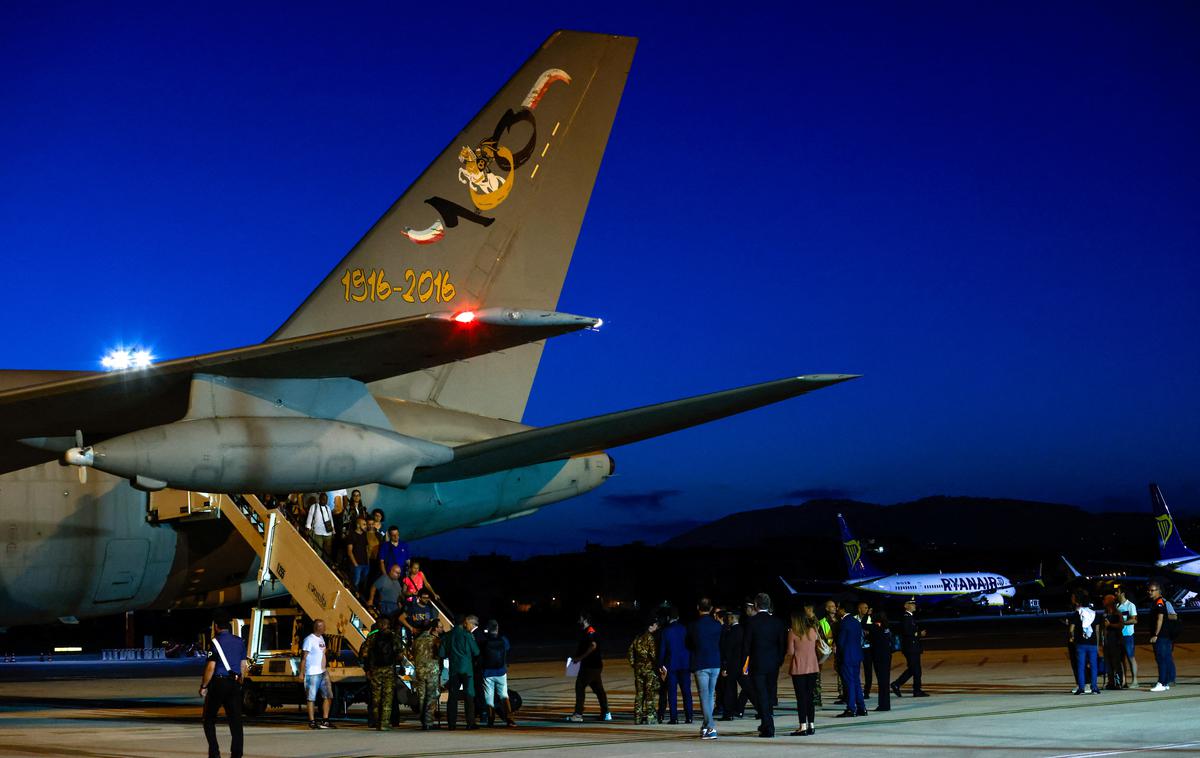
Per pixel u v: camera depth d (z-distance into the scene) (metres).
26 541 17.05
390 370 14.20
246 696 19.00
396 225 18.28
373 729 16.16
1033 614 99.19
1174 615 19.86
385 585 17.36
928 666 31.69
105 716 19.94
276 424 14.02
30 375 17.42
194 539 18.75
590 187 18.94
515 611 123.94
